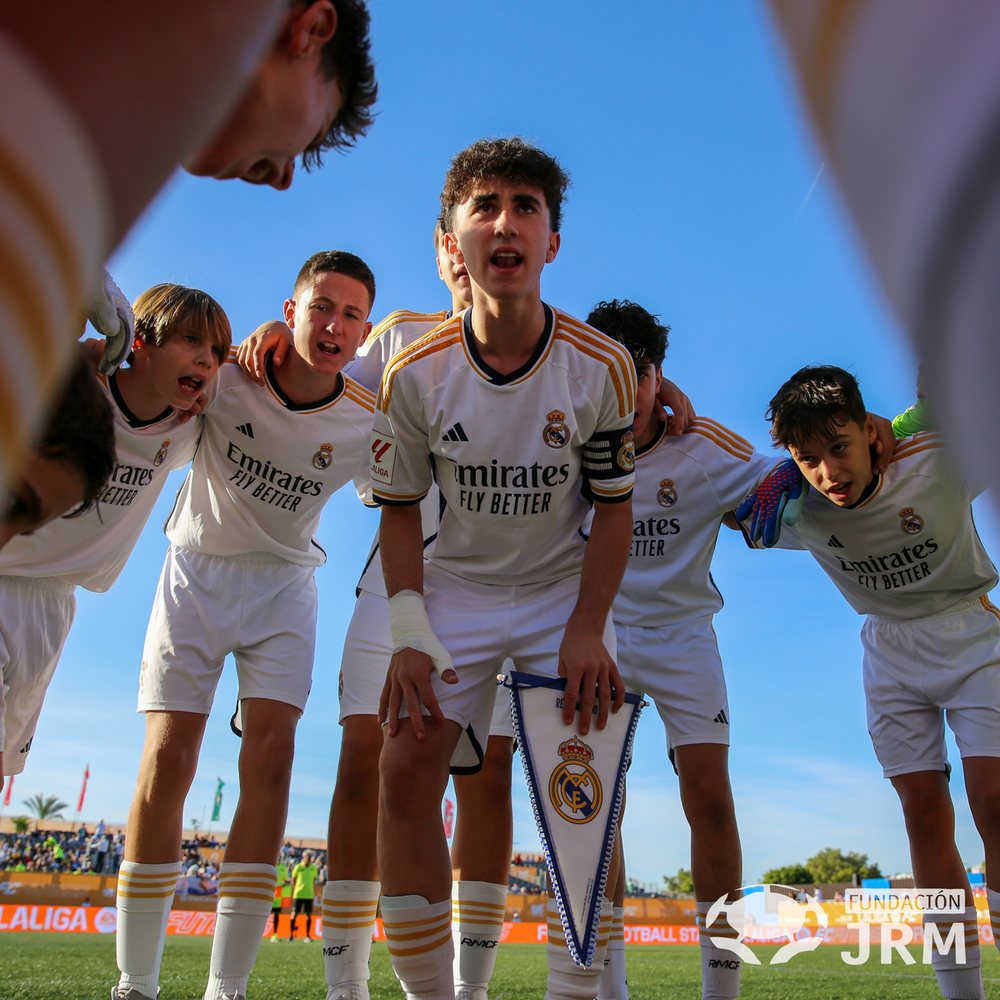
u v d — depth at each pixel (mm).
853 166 229
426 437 2330
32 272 256
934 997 4293
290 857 32281
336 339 3250
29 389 258
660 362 3346
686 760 3129
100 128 293
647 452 3398
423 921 1928
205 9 305
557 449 2240
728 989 2863
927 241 202
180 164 342
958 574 3428
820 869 48375
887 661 3604
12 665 2975
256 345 3350
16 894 18359
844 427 3115
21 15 278
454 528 2395
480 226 2096
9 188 249
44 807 53250
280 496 3381
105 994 3648
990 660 3342
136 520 3256
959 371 212
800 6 232
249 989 4098
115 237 332
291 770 3115
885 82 205
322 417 3424
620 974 3322
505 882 2867
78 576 3113
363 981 2760
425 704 2039
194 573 3275
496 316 2184
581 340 2283
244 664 3271
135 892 2814
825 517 3488
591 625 2168
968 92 186
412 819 1993
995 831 3104
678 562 3357
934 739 3496
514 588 2398
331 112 1104
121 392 2998
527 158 2111
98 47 287
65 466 746
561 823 1979
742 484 3395
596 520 2326
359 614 3098
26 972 4754
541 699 2074
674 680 3219
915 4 194
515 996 4715
